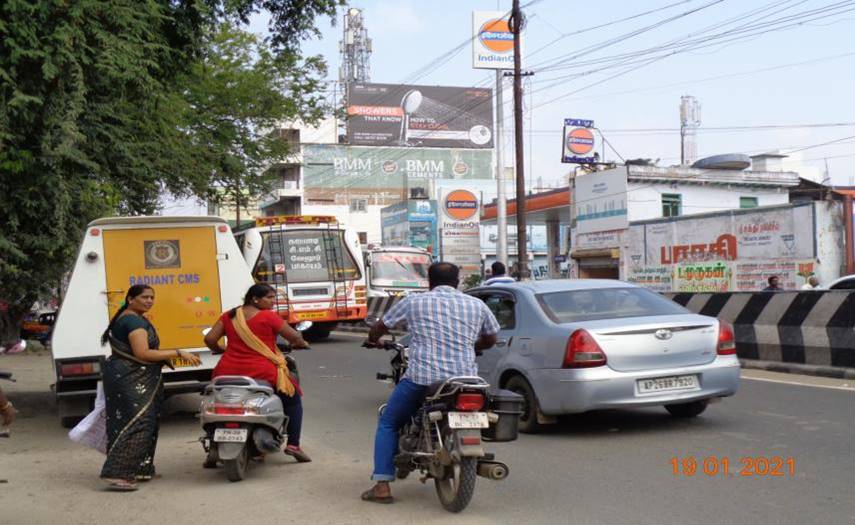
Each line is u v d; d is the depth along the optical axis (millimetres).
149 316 9898
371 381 14070
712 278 30391
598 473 7121
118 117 11234
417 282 30547
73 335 9609
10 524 6105
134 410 7137
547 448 8172
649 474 7020
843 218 26984
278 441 7391
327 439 9156
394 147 79062
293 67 29047
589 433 8867
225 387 7152
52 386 10328
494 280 13141
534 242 66125
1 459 8531
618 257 35156
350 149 78062
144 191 18938
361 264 22891
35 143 9766
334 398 12242
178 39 11906
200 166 25031
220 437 7074
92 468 8062
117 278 9828
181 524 6035
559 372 8414
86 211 11117
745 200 36750
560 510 6039
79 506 6602
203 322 10062
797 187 37406
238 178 28859
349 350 20406
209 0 12430
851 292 13117
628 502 6191
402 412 6258
